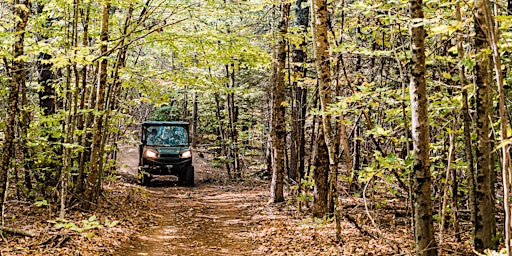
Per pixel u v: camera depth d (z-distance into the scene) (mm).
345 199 11523
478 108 4414
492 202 5324
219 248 8000
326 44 7105
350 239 7625
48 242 6754
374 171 6199
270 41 11570
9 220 8086
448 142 7668
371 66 10234
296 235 8344
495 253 3867
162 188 16391
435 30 3896
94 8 9641
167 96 11109
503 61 6133
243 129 27516
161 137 17250
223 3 10438
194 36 9180
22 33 6746
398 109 6707
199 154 24531
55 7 9281
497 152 5332
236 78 21562
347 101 6320
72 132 8734
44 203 7406
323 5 7102
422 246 4625
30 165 9547
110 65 11609
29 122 9195
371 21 8172
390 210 10258
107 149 11688
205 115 28625
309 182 9906
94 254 6633
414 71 4598
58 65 7461
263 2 11477
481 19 4059
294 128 13258
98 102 9734
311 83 10852
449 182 7449
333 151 7430
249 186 17125
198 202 13234
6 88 8992
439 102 6055
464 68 5625
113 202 11227
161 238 8523
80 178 9938
